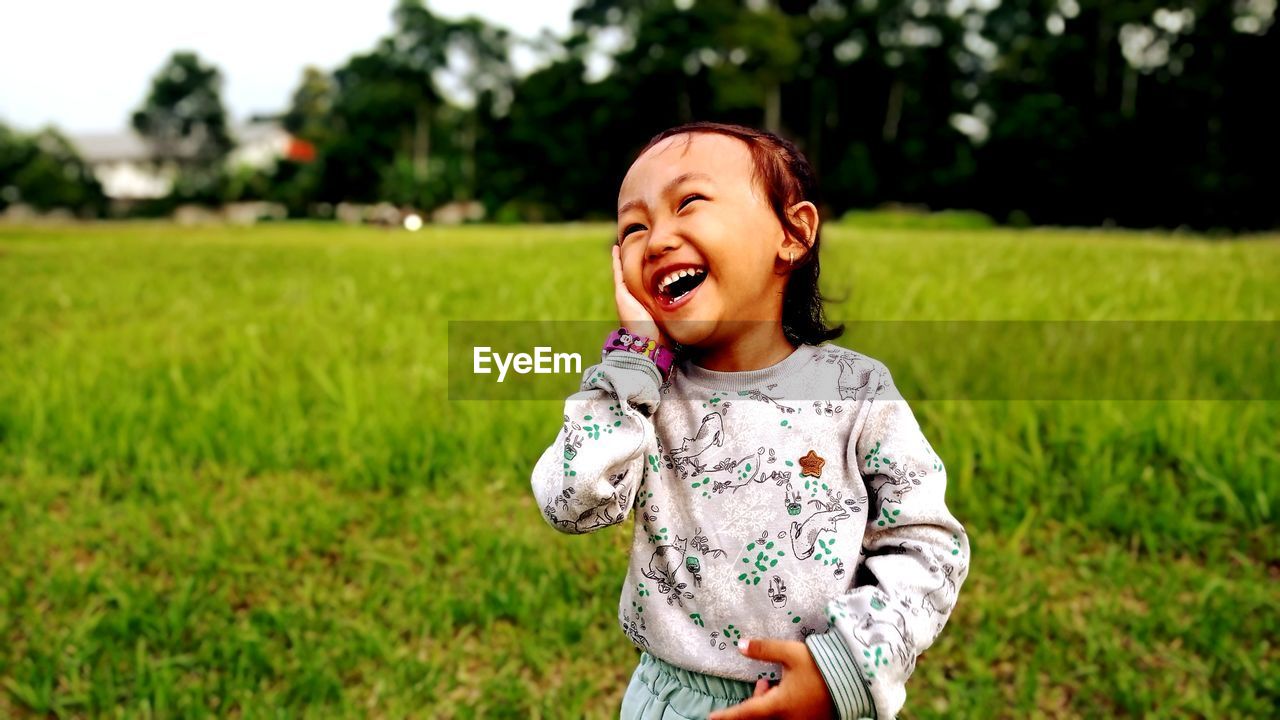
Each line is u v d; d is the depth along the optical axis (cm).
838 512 120
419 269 1029
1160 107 3588
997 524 320
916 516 119
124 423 423
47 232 2584
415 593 281
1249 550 299
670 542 123
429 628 268
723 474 122
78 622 274
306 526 330
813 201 125
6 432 442
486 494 357
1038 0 4259
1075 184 3769
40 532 331
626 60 4797
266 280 952
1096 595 275
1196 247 1254
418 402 452
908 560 117
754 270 117
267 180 6806
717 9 4531
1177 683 237
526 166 5159
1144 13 3684
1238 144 3409
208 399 450
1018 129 3847
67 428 424
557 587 284
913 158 4659
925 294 682
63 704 236
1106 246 1280
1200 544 302
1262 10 3400
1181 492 331
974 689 234
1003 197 4050
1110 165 3662
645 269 117
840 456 123
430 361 526
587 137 4916
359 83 6238
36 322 719
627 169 124
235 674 247
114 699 236
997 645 247
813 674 110
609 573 291
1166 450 354
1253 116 3350
